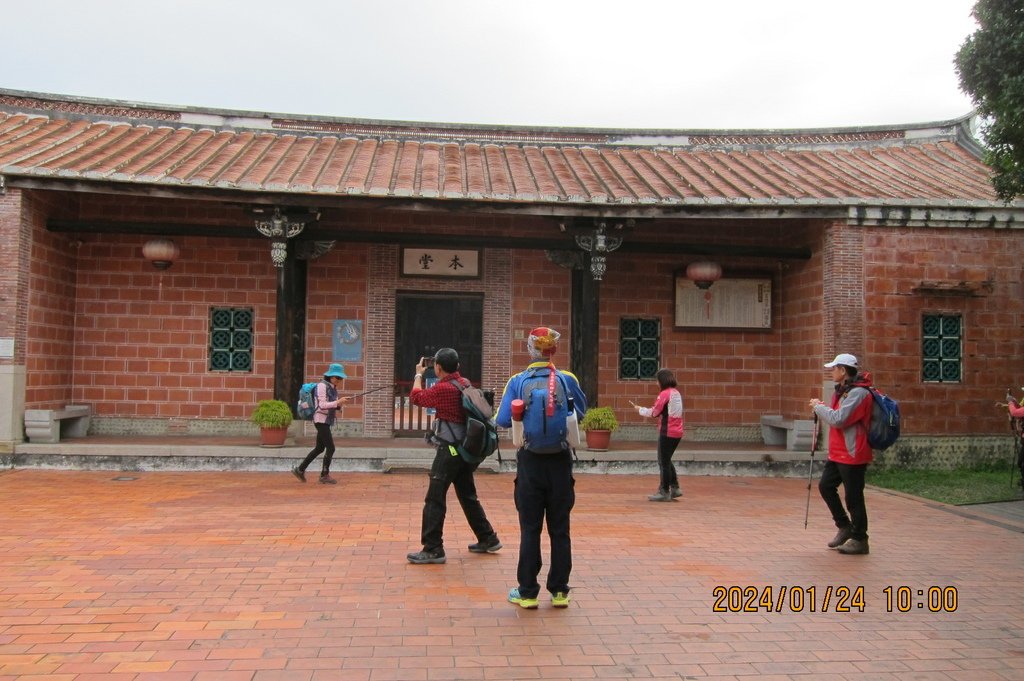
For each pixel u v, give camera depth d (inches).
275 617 210.8
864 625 215.0
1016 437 446.9
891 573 266.5
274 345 538.3
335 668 178.7
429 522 264.8
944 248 507.2
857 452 287.1
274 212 473.4
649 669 182.2
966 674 183.6
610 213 482.3
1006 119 358.3
